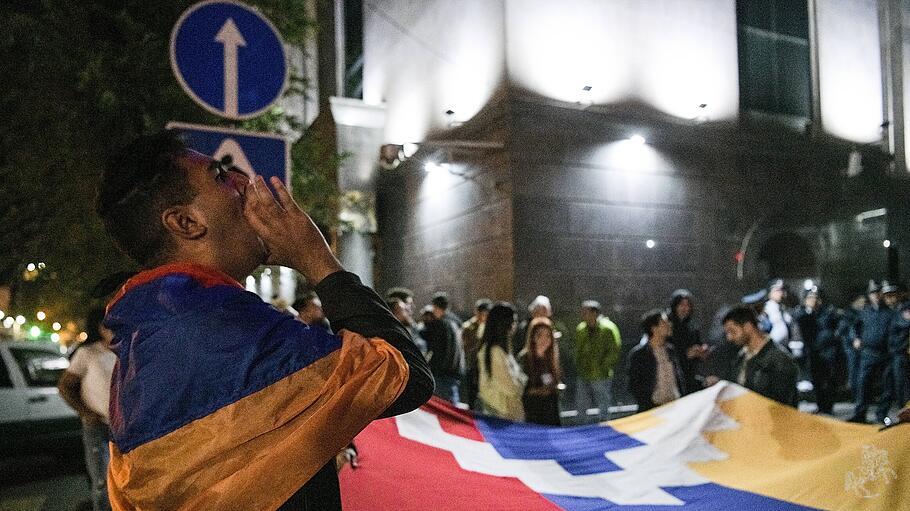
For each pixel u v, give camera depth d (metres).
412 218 15.38
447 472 3.73
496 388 6.61
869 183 15.05
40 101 8.63
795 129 14.39
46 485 8.22
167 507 1.13
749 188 13.56
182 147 1.37
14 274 11.21
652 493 3.76
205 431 1.13
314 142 11.57
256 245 1.39
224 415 1.13
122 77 8.48
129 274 1.53
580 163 12.02
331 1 17.92
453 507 3.37
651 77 12.84
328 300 1.30
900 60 15.83
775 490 3.67
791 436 4.22
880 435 3.50
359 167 16.56
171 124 4.57
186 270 1.24
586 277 11.89
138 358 1.18
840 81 15.08
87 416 5.39
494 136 12.05
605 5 12.55
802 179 14.15
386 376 1.19
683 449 4.26
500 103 11.81
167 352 1.16
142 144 1.33
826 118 14.76
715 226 13.11
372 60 17.91
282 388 1.14
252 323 1.18
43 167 8.69
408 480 3.55
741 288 13.18
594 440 4.48
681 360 8.27
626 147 12.39
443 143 11.59
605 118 12.23
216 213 1.33
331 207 12.62
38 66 8.59
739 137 13.50
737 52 13.88
